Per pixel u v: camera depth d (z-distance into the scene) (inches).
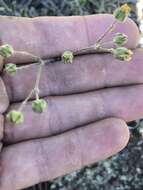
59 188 5.2
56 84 4.1
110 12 5.3
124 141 4.0
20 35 4.2
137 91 4.1
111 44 4.1
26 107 4.0
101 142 3.9
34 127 4.0
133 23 4.1
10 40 4.2
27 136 4.0
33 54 4.2
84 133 4.0
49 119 4.0
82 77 4.1
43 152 4.0
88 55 4.1
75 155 4.0
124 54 3.6
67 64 4.1
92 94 4.1
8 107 4.1
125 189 5.2
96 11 5.3
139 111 4.1
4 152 4.0
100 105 4.0
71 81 4.1
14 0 5.2
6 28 4.2
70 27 4.2
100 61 4.1
